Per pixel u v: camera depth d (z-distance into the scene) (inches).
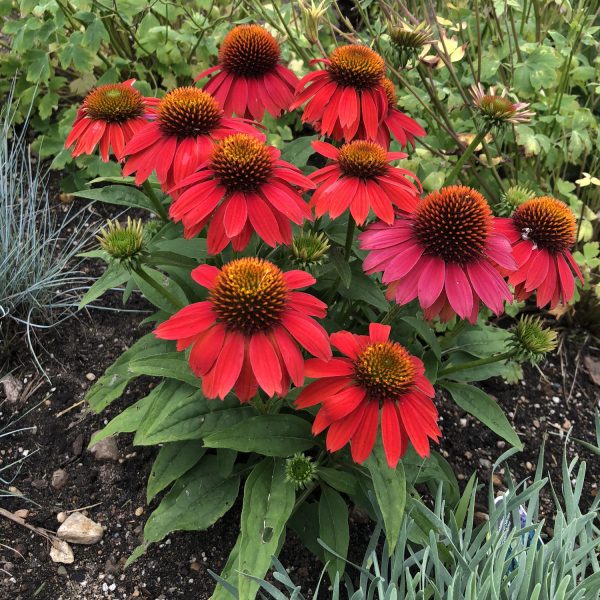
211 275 13.4
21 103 27.4
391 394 13.6
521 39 25.7
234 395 16.4
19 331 22.4
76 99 29.2
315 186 14.6
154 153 15.3
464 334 19.5
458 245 14.3
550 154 25.3
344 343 14.2
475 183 25.3
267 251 17.8
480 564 16.5
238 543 16.1
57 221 25.9
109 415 20.6
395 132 18.0
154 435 15.4
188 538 18.2
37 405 20.9
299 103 17.6
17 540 18.1
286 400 16.9
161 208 18.8
